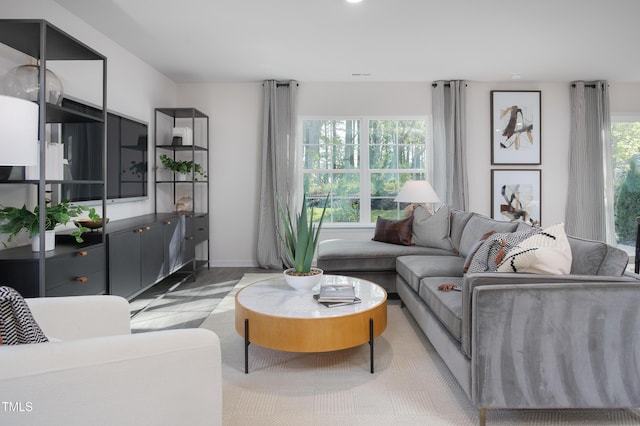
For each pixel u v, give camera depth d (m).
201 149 4.80
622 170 5.28
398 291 3.43
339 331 2.08
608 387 1.61
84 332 1.48
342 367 2.25
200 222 4.74
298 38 3.65
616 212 5.31
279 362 2.32
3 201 2.38
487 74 4.83
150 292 3.90
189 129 4.65
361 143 5.27
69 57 2.57
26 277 2.02
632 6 3.06
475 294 1.62
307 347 2.05
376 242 4.16
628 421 1.70
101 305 1.52
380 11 3.12
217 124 5.19
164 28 3.40
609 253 1.85
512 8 3.08
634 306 1.61
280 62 4.34
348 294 2.34
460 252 3.49
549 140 5.21
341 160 5.30
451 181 5.04
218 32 3.50
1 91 2.32
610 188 5.07
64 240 2.65
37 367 0.91
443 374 2.15
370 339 2.18
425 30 3.49
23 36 2.20
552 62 4.38
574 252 1.99
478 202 5.23
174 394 1.05
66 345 0.97
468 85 5.19
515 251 2.03
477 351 1.61
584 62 4.39
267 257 5.08
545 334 1.61
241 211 5.23
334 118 5.23
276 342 2.09
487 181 5.23
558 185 5.23
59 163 2.30
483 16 3.22
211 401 1.11
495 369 1.61
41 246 2.01
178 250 4.05
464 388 1.76
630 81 5.15
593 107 5.12
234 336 2.73
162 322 3.00
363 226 5.23
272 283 2.83
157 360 1.03
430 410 1.80
